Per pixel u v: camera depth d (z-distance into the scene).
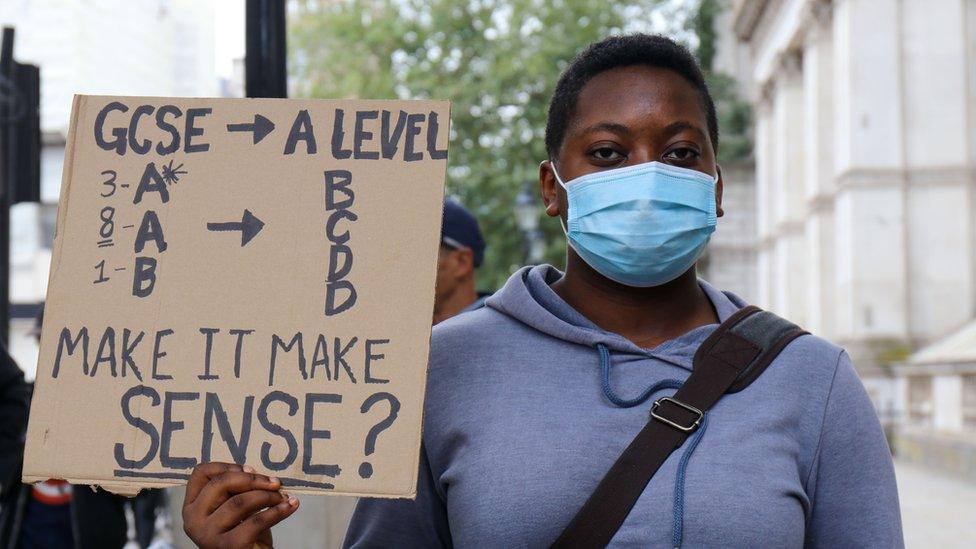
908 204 25.77
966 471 15.41
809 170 31.36
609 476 2.10
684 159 2.32
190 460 2.19
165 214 2.33
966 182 25.61
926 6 25.98
